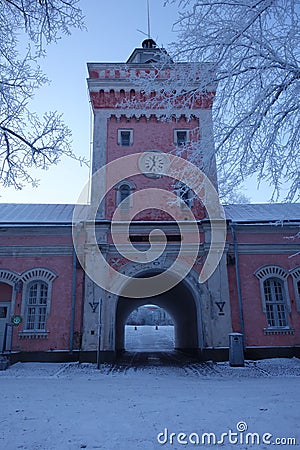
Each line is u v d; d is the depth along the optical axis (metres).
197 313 16.45
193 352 20.33
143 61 21.20
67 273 16.94
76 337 16.08
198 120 19.08
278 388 8.91
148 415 6.01
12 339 15.95
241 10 6.22
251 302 16.78
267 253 17.52
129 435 4.92
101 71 19.59
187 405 6.79
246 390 8.61
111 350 15.40
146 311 87.81
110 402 7.17
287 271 17.27
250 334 16.30
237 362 14.30
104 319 15.74
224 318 15.98
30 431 5.08
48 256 17.12
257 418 5.68
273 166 7.26
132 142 18.80
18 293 16.62
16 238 17.31
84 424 5.45
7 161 7.46
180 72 7.57
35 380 10.85
